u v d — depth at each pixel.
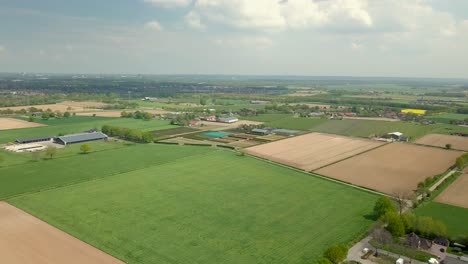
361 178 144.62
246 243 88.12
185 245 86.31
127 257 80.19
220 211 107.44
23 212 103.31
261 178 141.88
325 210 110.25
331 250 77.25
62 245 84.56
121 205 109.94
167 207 109.31
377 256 83.94
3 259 77.81
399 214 99.81
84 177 137.50
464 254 86.00
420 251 87.00
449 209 112.88
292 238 91.25
